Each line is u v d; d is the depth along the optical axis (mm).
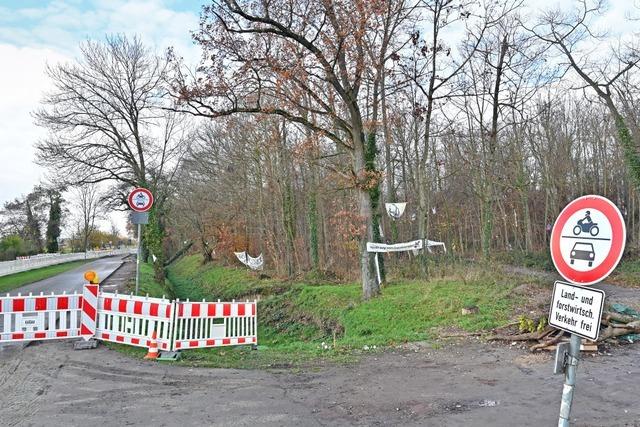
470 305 13477
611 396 6324
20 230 68750
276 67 14336
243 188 35562
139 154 28531
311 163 21562
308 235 33375
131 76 27812
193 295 32375
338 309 18141
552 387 6766
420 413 5773
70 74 26656
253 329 10516
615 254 3066
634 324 9883
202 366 8266
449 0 18391
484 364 8211
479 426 5309
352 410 5922
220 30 14219
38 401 6340
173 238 51719
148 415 5793
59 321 9625
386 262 28344
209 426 5426
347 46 14852
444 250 24578
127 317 9539
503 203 38062
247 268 35281
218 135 35156
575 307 3389
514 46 24641
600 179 38438
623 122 24328
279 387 6973
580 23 24438
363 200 17641
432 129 29000
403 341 10477
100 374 7645
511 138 31844
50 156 27125
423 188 20844
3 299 9430
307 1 14398
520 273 20750
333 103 16828
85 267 40312
